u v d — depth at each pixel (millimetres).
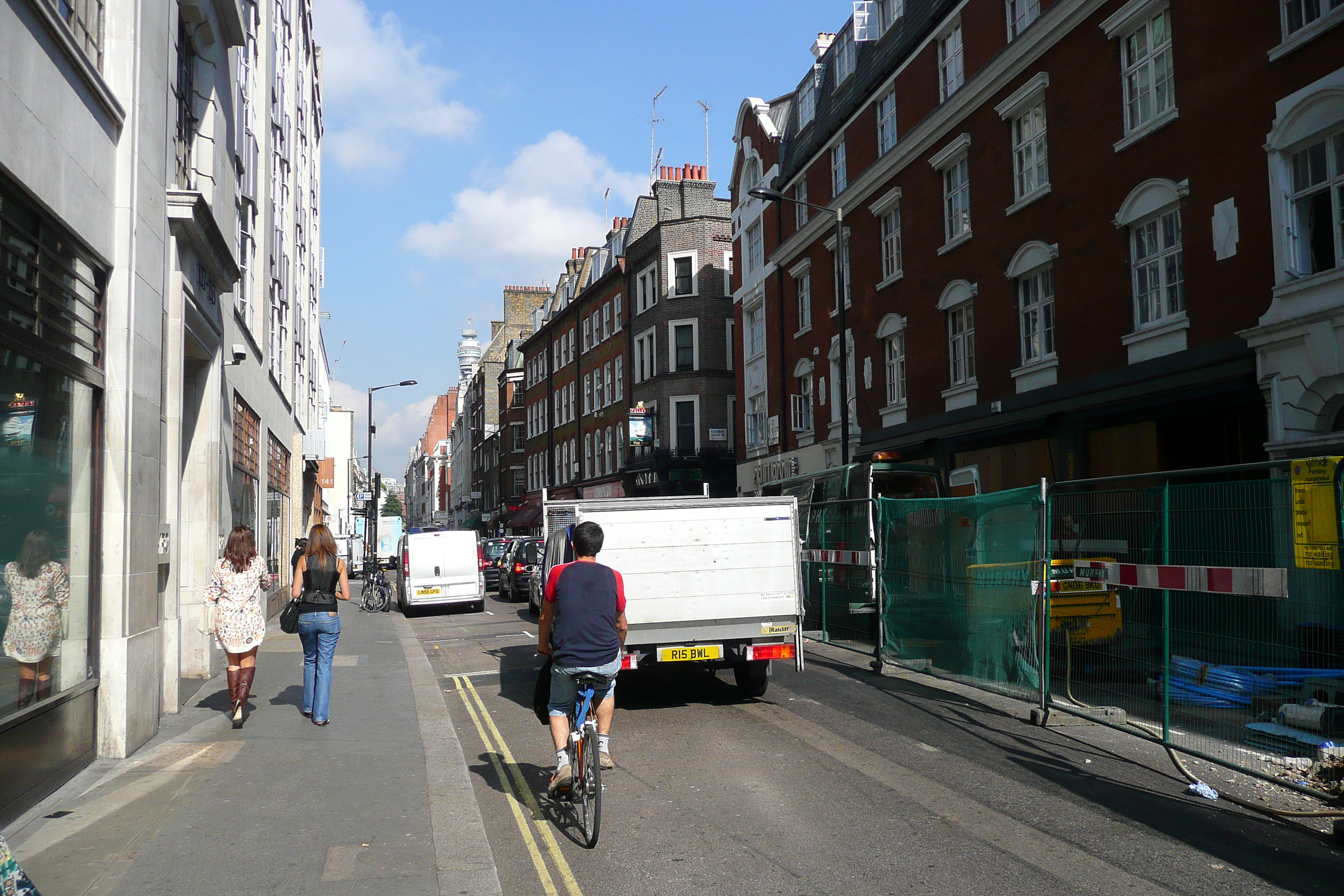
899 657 11531
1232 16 12789
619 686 10570
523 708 9484
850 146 24797
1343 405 11438
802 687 10289
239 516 15531
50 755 5914
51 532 6020
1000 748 7297
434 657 13930
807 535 15328
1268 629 6020
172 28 8609
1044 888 4488
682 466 35625
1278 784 5809
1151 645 7305
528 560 25594
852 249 24797
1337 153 11336
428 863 4754
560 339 49781
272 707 9273
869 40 23391
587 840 5199
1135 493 7363
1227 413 13250
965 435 19094
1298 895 4379
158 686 7875
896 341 22938
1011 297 18016
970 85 18703
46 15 5574
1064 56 16344
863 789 6195
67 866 4641
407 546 22797
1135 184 14688
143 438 7383
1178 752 7043
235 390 14742
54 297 6074
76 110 6270
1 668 5266
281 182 22641
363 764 6859
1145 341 14453
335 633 8586
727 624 9211
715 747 7480
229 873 4574
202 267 10719
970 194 19312
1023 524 8852
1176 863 4793
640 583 8984
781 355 29281
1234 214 12742
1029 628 8734
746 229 32531
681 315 36312
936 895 4414
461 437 94938
